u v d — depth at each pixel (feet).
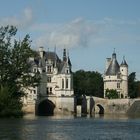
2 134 244.01
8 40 431.84
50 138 234.17
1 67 428.15
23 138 227.40
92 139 236.84
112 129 313.53
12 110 427.74
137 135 265.95
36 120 428.56
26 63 440.45
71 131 286.66
